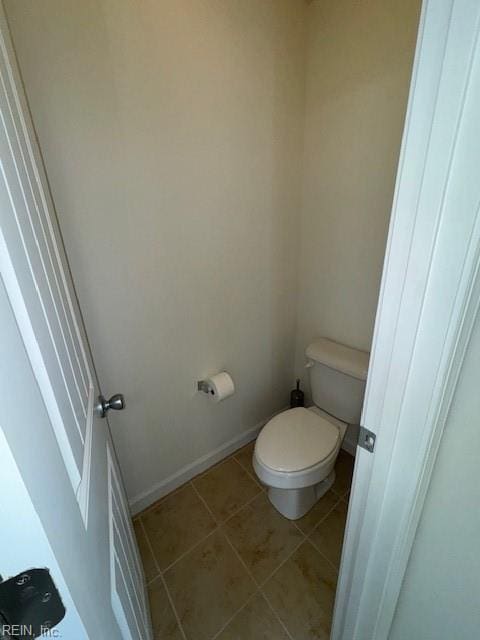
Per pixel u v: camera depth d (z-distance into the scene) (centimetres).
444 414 55
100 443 75
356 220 145
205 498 160
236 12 117
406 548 68
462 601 66
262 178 146
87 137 99
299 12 132
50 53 87
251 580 125
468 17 34
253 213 149
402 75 116
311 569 128
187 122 117
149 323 130
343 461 179
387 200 132
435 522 65
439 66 38
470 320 48
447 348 48
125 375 130
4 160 40
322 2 129
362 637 84
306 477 128
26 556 29
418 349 51
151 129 110
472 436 55
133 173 110
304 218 167
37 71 87
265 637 108
